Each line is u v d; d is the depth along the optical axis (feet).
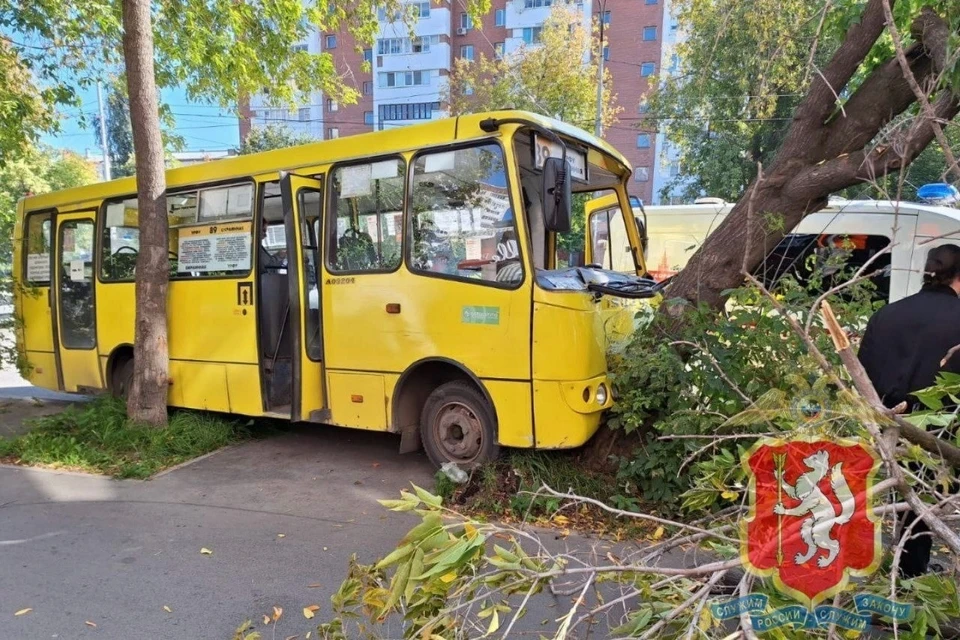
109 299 22.40
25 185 70.74
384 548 12.65
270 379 18.76
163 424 19.93
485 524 5.96
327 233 17.03
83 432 19.86
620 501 13.47
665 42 107.65
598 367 14.05
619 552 12.02
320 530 13.53
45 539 13.19
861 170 11.90
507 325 14.08
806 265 16.39
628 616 6.15
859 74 17.75
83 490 16.15
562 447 13.75
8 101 26.58
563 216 13.04
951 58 8.19
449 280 14.87
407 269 15.55
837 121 13.05
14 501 15.42
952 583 5.05
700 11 38.91
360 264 16.58
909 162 11.71
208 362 19.58
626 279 16.42
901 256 19.97
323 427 22.20
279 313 19.06
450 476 15.06
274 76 31.58
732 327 12.50
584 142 16.37
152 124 19.08
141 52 18.63
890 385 9.48
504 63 70.13
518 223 13.92
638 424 13.12
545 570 5.69
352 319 16.56
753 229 13.55
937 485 5.34
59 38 28.37
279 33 29.86
